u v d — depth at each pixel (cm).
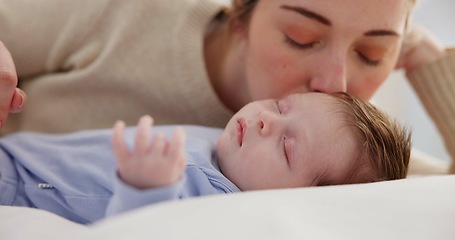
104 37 116
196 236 47
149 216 49
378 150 86
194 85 114
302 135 83
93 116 118
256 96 103
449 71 130
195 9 117
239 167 84
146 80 115
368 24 90
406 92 200
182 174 59
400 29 96
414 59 133
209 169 79
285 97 94
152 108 118
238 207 53
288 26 92
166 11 117
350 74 97
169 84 115
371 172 85
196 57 114
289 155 83
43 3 115
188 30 115
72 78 116
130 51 116
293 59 95
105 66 114
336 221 56
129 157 56
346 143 84
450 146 133
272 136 84
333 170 83
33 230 57
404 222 58
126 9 115
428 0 176
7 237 56
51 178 83
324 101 88
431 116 136
